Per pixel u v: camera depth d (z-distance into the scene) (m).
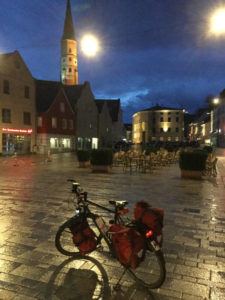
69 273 3.39
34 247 4.18
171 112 82.94
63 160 22.34
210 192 8.41
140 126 87.50
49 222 5.38
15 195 7.89
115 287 3.09
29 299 2.87
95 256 3.87
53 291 3.01
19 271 3.44
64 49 82.00
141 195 7.92
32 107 33.59
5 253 3.96
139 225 3.08
